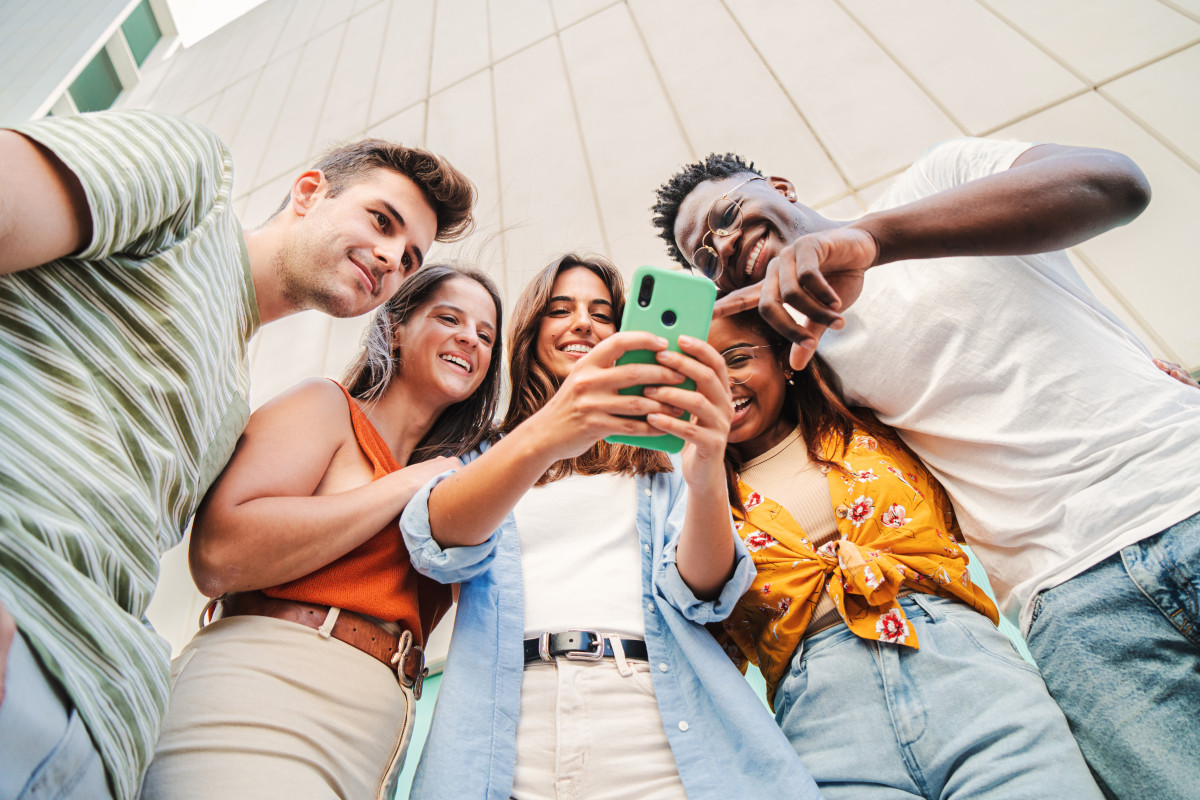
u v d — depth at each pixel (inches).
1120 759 32.7
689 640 38.3
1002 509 41.1
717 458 32.4
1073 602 35.7
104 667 24.5
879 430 47.6
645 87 97.3
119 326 30.4
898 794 34.0
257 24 170.7
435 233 50.2
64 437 26.7
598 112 97.9
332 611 35.3
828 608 40.5
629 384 30.4
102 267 30.4
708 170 54.4
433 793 32.2
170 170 31.0
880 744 35.4
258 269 42.4
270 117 137.7
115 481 27.7
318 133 126.0
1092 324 41.1
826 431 46.8
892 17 87.2
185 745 29.3
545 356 55.6
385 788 33.9
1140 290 62.2
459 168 102.0
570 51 109.1
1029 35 78.6
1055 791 30.3
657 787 33.4
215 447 35.0
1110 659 34.0
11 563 22.9
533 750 34.4
